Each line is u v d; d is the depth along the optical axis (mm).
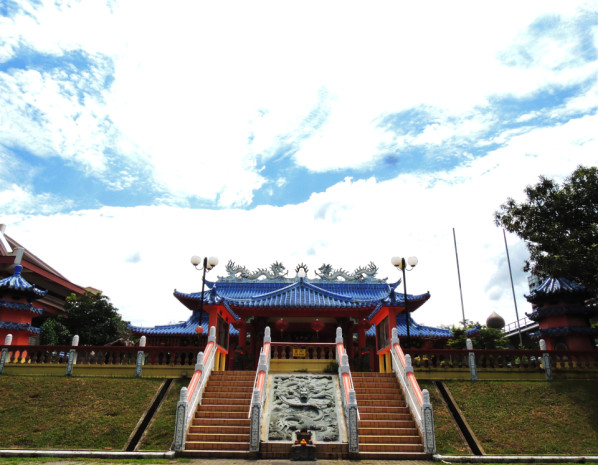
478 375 23484
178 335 38094
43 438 17625
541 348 25422
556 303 27000
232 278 40469
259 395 16859
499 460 15812
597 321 35219
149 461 14922
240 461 15305
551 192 27125
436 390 22156
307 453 15727
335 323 35156
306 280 39844
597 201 25641
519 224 27797
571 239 24266
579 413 19719
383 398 19797
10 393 21422
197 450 16266
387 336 24875
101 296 50938
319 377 21438
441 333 37562
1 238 50781
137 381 22875
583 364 23828
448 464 15375
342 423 17672
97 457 15570
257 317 32438
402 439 16922
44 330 42688
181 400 16969
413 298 30375
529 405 20531
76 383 22594
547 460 15883
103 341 48781
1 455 15672
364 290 39188
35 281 52688
